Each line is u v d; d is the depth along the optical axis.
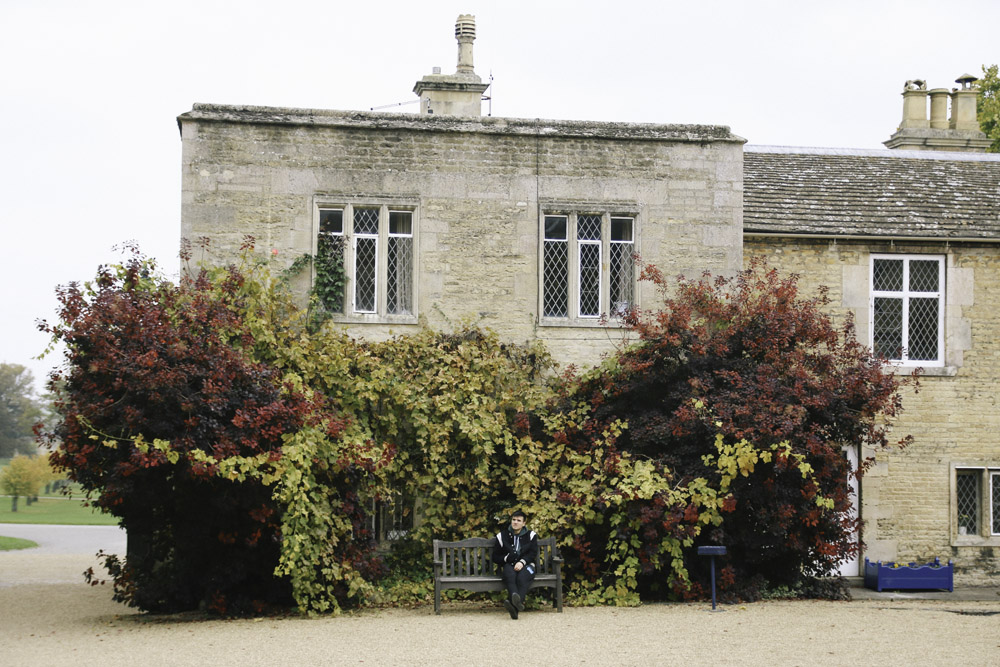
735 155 17.09
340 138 16.22
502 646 11.09
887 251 17.89
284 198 16.05
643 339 15.15
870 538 17.31
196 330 13.27
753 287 15.84
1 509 40.69
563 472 15.09
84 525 31.20
